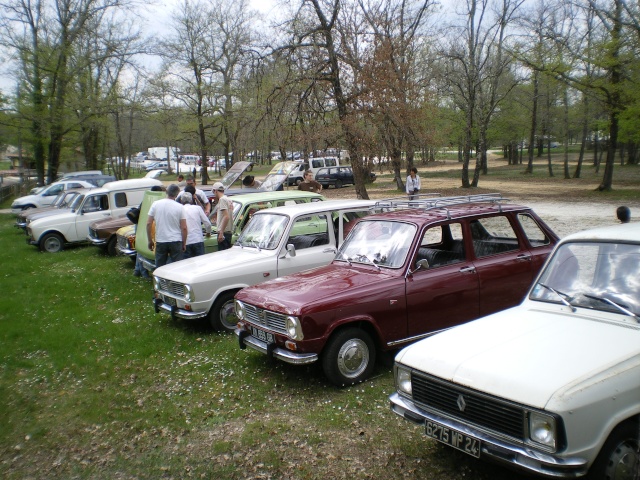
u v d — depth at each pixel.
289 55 15.30
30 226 15.88
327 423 4.61
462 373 3.42
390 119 16.00
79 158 47.28
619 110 24.09
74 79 29.97
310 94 15.52
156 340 7.24
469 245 5.97
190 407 5.18
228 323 7.41
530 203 22.55
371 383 5.41
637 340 3.33
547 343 3.49
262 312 5.53
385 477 3.77
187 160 77.44
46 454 4.47
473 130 42.38
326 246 7.75
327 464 3.99
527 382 3.11
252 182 15.82
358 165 16.03
